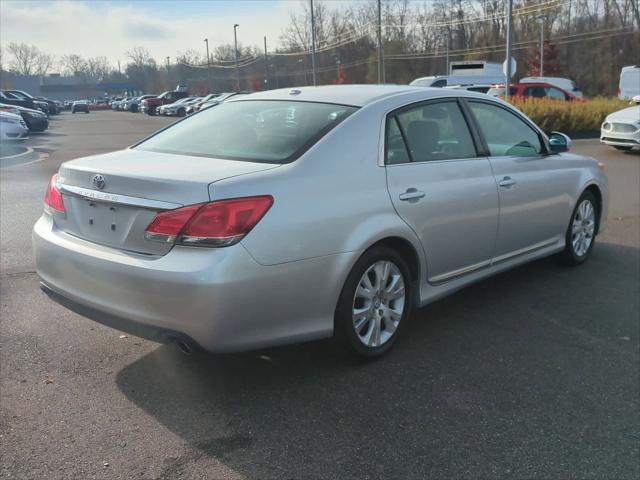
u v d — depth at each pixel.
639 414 3.20
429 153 4.05
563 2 44.19
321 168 3.37
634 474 2.71
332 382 3.50
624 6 60.47
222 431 3.00
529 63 60.22
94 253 3.21
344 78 66.50
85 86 122.19
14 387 3.38
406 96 4.04
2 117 18.39
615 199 9.23
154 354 3.82
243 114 4.09
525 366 3.72
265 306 3.08
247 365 3.69
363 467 2.73
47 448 2.83
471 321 4.45
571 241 5.60
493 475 2.69
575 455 2.84
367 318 3.65
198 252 2.94
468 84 25.98
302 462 2.77
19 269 5.49
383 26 62.09
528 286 5.23
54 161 14.50
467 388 3.45
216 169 3.21
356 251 3.41
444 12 67.12
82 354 3.80
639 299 4.91
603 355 3.88
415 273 3.98
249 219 2.99
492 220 4.46
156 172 3.16
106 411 3.16
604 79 62.41
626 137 14.58
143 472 2.68
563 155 5.44
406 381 3.52
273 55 78.88
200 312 2.91
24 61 126.06
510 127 4.89
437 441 2.94
